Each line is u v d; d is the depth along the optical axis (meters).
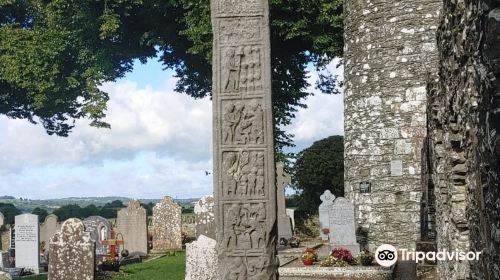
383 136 15.25
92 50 26.98
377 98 15.41
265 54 6.93
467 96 5.86
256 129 6.88
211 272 9.38
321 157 29.06
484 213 4.66
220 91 6.95
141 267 15.93
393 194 15.00
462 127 6.37
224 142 6.90
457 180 7.07
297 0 21.86
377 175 15.26
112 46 27.20
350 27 16.34
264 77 6.91
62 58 27.36
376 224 15.16
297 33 21.98
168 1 24.83
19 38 27.38
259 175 6.84
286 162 23.52
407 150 14.91
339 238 15.11
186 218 27.64
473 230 5.84
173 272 14.38
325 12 21.91
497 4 3.85
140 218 21.33
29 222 17.66
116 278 13.77
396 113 15.12
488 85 4.03
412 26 15.10
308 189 29.50
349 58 16.31
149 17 26.47
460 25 6.06
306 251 14.92
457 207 7.04
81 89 27.84
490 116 4.02
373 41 15.59
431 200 12.82
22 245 17.62
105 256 16.25
